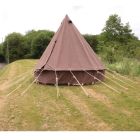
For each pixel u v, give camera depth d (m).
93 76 14.18
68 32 14.83
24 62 37.56
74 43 14.50
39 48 54.16
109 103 10.38
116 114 8.88
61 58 13.95
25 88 13.64
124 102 10.53
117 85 14.18
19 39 59.84
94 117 8.58
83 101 10.73
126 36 51.56
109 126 7.70
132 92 12.52
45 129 7.49
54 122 8.12
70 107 9.81
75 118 8.50
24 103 10.51
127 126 7.68
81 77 13.80
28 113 9.08
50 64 13.91
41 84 14.38
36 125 7.85
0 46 63.84
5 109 9.62
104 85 14.05
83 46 14.65
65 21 15.28
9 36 60.31
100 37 51.59
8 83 15.91
